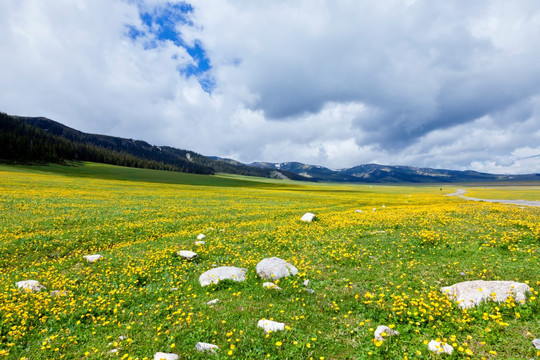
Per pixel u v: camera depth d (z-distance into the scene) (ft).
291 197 218.79
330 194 294.05
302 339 23.61
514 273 35.29
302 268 44.14
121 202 127.95
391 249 52.54
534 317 23.40
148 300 33.78
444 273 38.37
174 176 472.03
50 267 45.98
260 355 21.76
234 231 76.95
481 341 21.52
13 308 29.09
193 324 26.55
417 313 26.58
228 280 37.86
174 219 94.58
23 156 432.66
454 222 72.02
